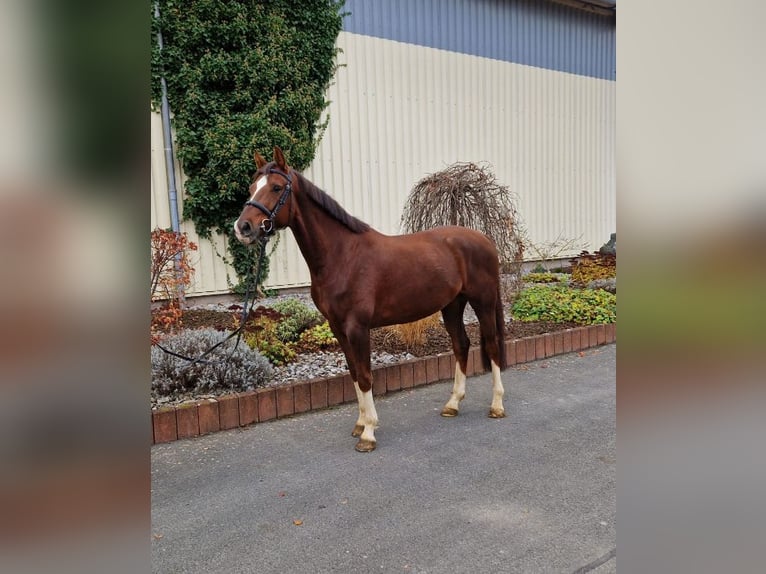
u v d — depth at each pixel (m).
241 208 6.37
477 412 3.65
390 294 3.13
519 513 2.33
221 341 3.76
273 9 6.31
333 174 7.10
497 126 8.88
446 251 3.39
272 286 6.71
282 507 2.41
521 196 9.36
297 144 6.53
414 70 7.77
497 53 8.76
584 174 10.36
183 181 6.15
